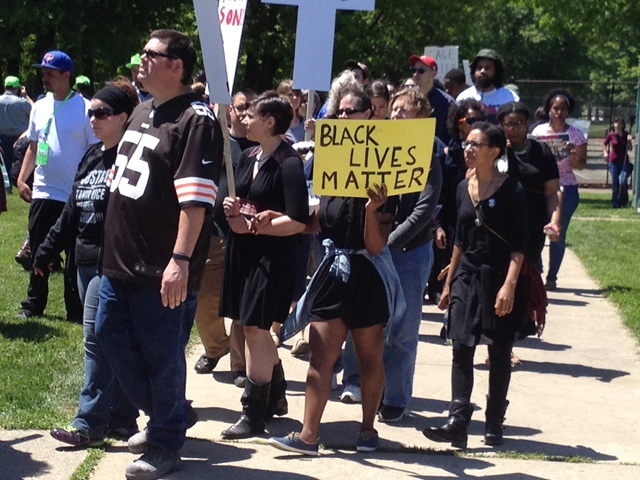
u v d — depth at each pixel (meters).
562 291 10.64
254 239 5.21
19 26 21.31
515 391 6.60
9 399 5.77
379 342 5.00
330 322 4.91
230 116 6.40
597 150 33.66
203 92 8.89
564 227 10.49
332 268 4.88
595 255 13.23
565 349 7.91
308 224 5.37
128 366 4.64
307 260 6.95
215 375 6.70
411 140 4.74
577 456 5.21
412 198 5.58
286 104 5.26
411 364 5.75
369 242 4.83
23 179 8.06
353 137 4.71
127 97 5.38
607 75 48.56
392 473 4.86
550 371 7.19
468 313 5.20
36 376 6.25
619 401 6.40
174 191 4.41
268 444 5.23
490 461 5.10
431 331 8.42
